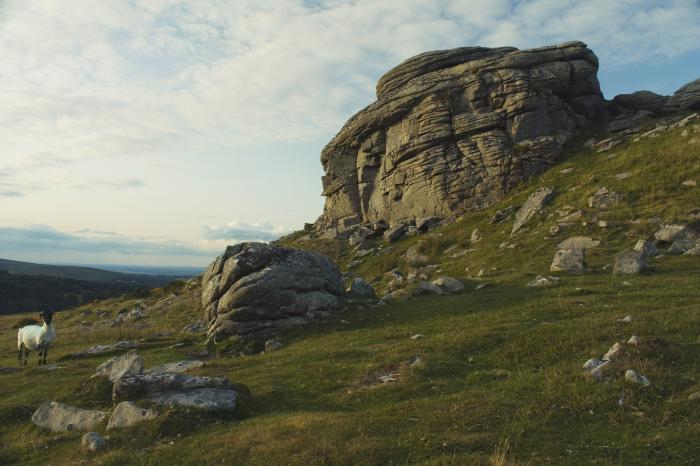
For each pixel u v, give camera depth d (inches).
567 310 786.8
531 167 1930.4
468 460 374.6
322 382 626.8
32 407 634.8
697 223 1189.1
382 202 2415.1
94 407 601.6
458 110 2138.3
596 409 438.6
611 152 1819.6
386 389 568.1
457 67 2224.4
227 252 1125.1
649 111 2113.7
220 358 921.5
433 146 2143.2
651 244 1127.0
